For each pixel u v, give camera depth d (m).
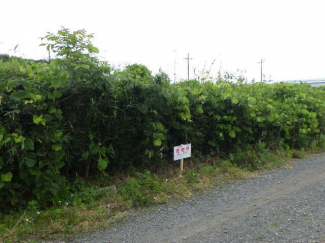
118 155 5.52
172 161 6.40
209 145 7.00
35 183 4.44
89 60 4.63
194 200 4.92
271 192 5.27
